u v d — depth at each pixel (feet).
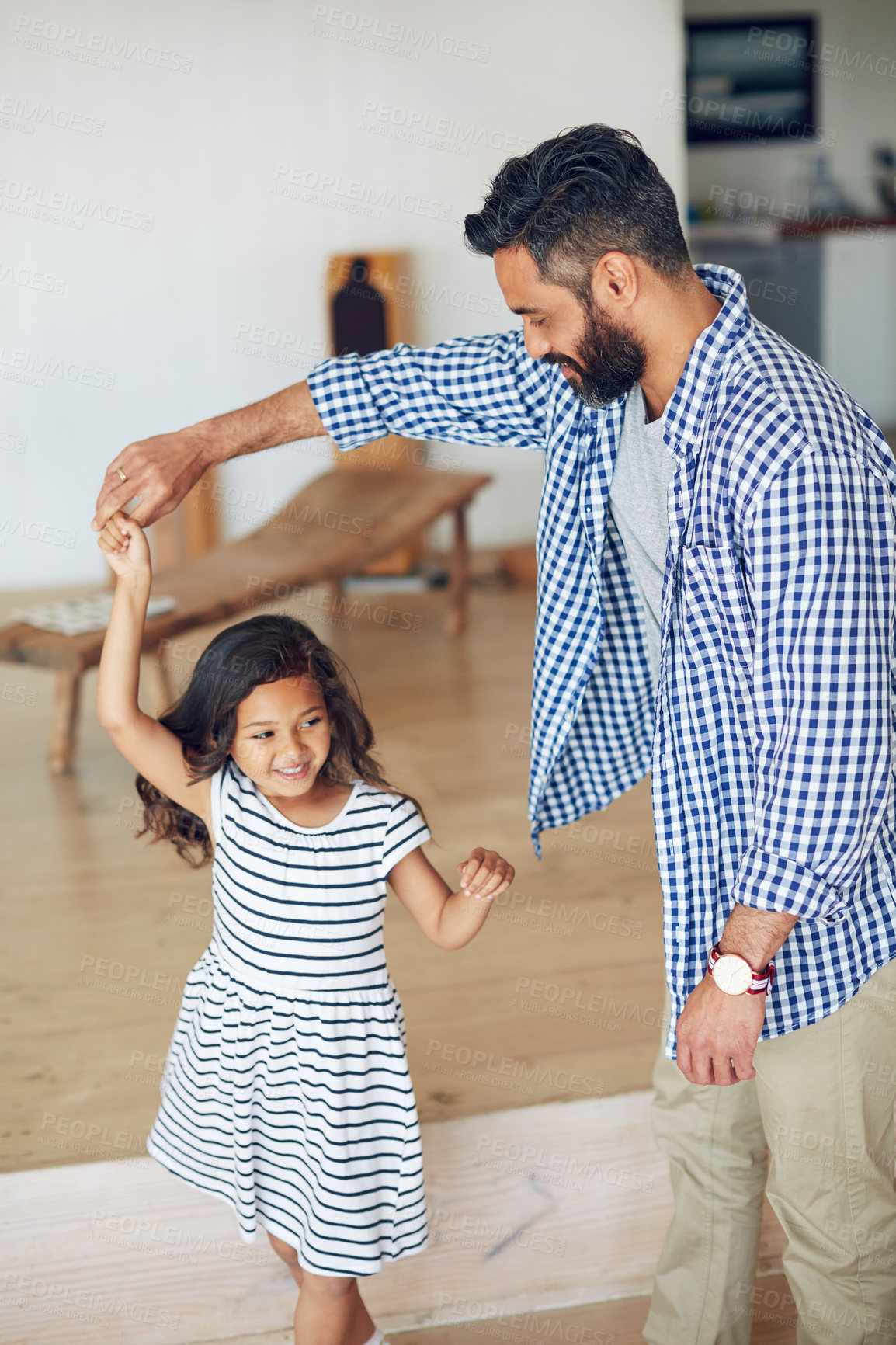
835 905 3.73
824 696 3.59
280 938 4.51
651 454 4.25
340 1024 4.50
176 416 17.49
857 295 22.33
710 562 3.88
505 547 18.35
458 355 4.88
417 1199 4.66
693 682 4.06
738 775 4.11
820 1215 4.40
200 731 4.56
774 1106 4.36
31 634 10.46
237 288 17.22
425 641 14.35
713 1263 5.00
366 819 4.55
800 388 3.71
